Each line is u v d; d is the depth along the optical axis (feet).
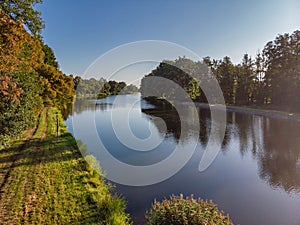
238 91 135.64
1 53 20.20
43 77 70.79
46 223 15.28
